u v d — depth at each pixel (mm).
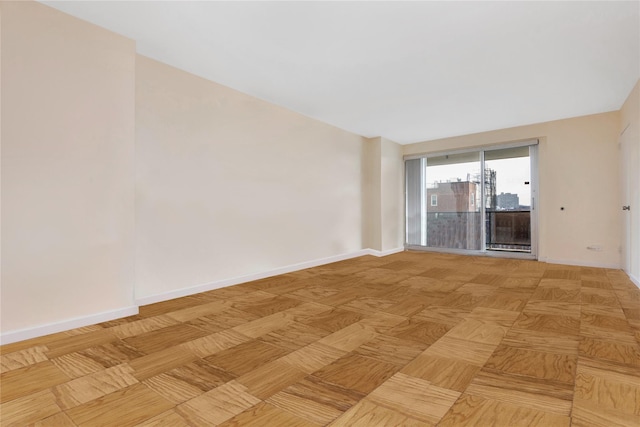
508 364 1861
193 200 3506
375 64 3299
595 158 4930
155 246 3184
